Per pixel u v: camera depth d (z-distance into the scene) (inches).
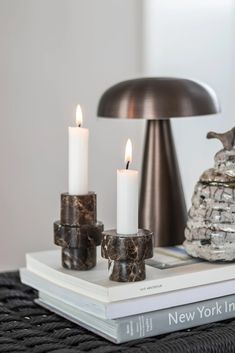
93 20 68.6
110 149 70.9
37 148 67.5
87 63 68.7
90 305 35.5
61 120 68.2
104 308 34.3
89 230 38.3
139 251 34.9
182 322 36.4
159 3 68.0
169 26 66.7
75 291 37.0
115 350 33.2
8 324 38.1
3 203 66.8
